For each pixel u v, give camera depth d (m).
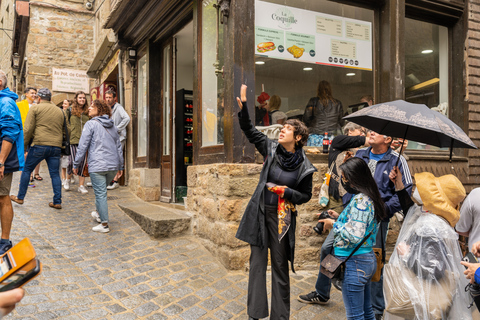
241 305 3.39
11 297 1.08
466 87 5.98
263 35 4.65
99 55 9.91
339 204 4.16
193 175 5.13
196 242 4.84
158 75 7.31
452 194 2.42
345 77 5.23
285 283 2.92
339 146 3.81
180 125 7.11
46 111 5.70
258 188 2.96
